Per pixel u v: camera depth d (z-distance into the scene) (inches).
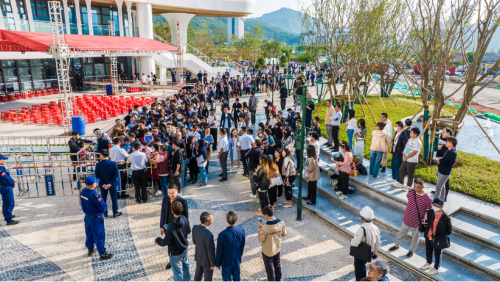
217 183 426.9
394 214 314.7
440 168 283.1
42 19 1082.1
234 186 417.1
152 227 314.3
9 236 293.7
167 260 263.3
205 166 429.4
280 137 495.5
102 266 254.5
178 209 207.5
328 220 320.2
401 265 251.6
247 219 330.3
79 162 388.5
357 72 673.6
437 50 392.8
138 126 466.3
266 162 323.9
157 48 1002.7
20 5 958.4
